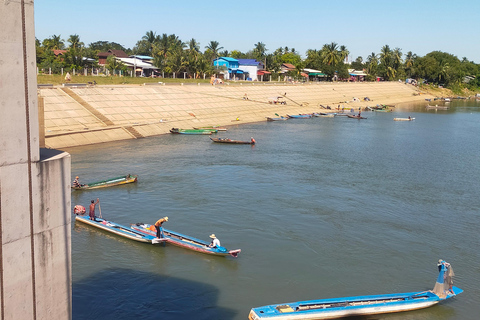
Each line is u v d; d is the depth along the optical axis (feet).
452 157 201.05
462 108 490.90
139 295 74.79
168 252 91.20
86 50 347.36
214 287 78.18
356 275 84.12
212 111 290.15
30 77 37.19
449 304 76.48
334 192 135.64
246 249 93.45
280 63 543.80
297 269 85.56
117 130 211.82
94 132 200.95
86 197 122.11
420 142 241.76
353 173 161.58
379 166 175.63
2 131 35.14
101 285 77.36
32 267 39.19
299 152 196.95
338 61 567.18
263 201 123.65
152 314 69.62
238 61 478.59
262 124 288.71
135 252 90.53
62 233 41.98
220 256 89.61
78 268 82.99
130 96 257.34
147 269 83.71
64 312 43.39
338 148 212.02
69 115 210.79
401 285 81.20
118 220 106.73
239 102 325.01
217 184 138.41
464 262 91.45
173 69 384.68
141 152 180.96
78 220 105.09
